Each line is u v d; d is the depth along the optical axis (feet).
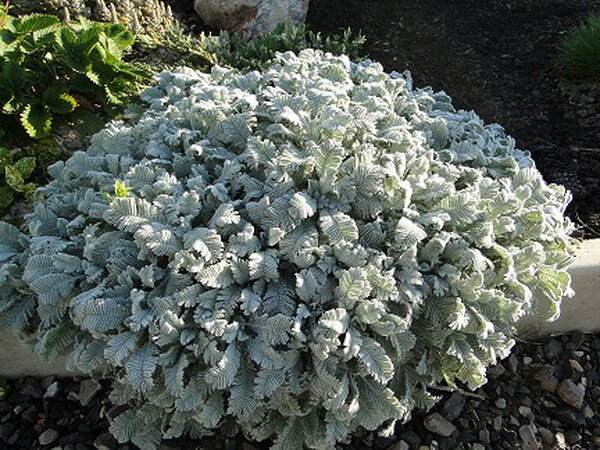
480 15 2.75
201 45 2.20
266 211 1.30
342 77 1.69
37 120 1.75
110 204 1.31
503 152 1.70
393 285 1.23
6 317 1.40
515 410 1.51
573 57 2.41
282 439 1.26
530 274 1.41
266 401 1.27
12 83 1.75
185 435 1.41
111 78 1.86
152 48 2.17
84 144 1.85
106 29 1.92
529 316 1.60
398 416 1.24
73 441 1.40
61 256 1.33
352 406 1.20
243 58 2.16
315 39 2.27
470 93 2.39
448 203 1.37
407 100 1.72
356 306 1.24
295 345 1.21
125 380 1.23
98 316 1.23
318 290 1.25
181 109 1.60
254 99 1.54
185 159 1.46
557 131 2.25
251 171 1.43
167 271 1.30
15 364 1.50
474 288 1.29
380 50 2.53
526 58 2.55
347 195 1.34
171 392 1.18
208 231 1.27
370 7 2.72
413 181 1.38
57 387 1.50
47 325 1.33
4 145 1.78
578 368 1.60
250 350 1.20
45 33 1.80
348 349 1.17
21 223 1.65
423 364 1.30
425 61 2.51
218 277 1.23
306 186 1.39
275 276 1.25
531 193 1.51
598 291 1.61
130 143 1.59
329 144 1.33
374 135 1.47
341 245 1.27
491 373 1.57
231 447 1.38
